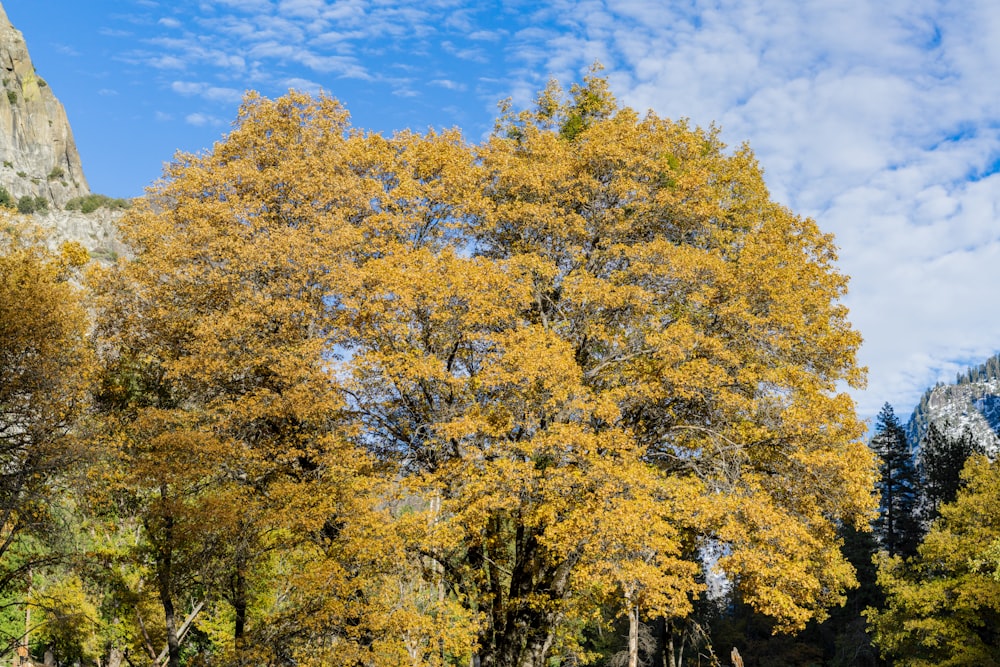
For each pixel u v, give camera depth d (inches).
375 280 718.5
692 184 829.2
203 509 727.7
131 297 843.4
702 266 777.6
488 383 684.7
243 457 758.5
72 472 807.1
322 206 837.8
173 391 860.0
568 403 694.5
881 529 2532.0
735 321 785.6
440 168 856.3
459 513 673.0
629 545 641.0
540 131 981.2
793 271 817.5
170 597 796.0
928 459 2490.2
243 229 812.0
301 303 759.1
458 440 699.4
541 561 780.6
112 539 879.1
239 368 778.2
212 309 808.9
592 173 862.5
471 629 698.2
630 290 754.8
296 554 786.8
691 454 816.3
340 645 686.5
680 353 727.7
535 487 673.6
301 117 943.0
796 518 772.0
